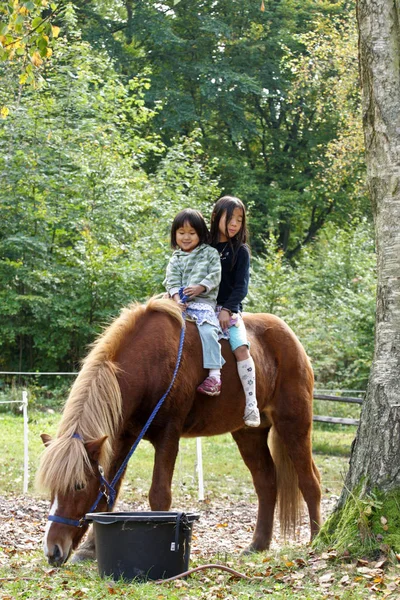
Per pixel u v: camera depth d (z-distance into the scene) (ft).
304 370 22.34
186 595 14.58
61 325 57.00
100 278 57.93
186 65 92.43
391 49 18.33
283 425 22.02
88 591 14.65
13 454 40.29
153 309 18.97
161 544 15.69
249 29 98.32
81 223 59.21
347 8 96.32
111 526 15.62
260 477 22.38
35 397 54.49
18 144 59.67
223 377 19.90
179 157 67.31
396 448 17.43
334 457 46.44
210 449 45.88
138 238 61.52
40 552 20.04
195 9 96.43
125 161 63.87
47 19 24.56
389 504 17.03
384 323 18.12
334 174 79.36
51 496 16.11
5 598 14.42
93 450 16.02
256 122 104.83
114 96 67.46
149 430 18.57
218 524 27.17
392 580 15.12
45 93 64.23
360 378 57.36
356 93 73.72
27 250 58.70
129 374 17.89
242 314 22.17
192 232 19.70
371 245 77.46
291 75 95.14
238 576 16.29
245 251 20.43
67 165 62.44
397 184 18.11
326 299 71.10
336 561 16.65
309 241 107.24
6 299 57.67
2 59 25.81
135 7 91.50
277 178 101.09
